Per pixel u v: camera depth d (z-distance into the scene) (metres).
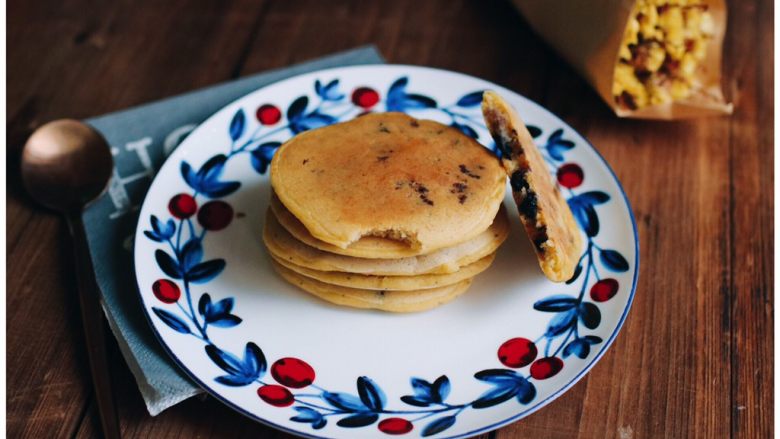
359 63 0.57
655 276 0.49
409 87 0.53
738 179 0.53
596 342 0.43
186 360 0.42
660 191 0.52
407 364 0.43
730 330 0.47
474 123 0.52
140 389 0.43
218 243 0.47
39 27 0.61
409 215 0.43
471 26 0.62
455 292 0.45
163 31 0.61
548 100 0.57
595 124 0.56
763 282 0.48
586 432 0.43
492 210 0.44
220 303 0.45
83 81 0.58
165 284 0.45
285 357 0.43
